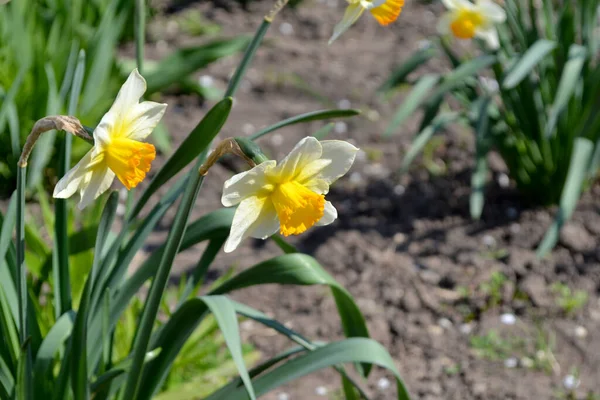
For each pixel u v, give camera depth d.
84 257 1.36
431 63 2.80
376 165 2.24
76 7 2.28
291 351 1.21
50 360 1.16
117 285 1.22
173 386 1.41
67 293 1.24
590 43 1.89
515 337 1.63
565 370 1.54
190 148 1.13
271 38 2.96
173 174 1.15
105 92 2.19
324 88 2.63
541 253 1.67
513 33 1.91
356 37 3.01
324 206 1.02
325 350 1.17
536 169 1.99
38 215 1.88
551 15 1.94
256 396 1.17
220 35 2.96
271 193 1.02
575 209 1.99
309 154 1.01
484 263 1.84
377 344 1.17
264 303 1.74
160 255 1.21
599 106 1.81
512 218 1.99
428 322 1.68
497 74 1.93
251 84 2.66
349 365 1.57
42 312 1.33
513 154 1.99
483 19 1.83
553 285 1.76
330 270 1.84
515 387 1.49
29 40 2.04
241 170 2.20
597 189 2.06
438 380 1.52
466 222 2.00
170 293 1.69
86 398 1.15
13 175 2.00
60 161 1.24
